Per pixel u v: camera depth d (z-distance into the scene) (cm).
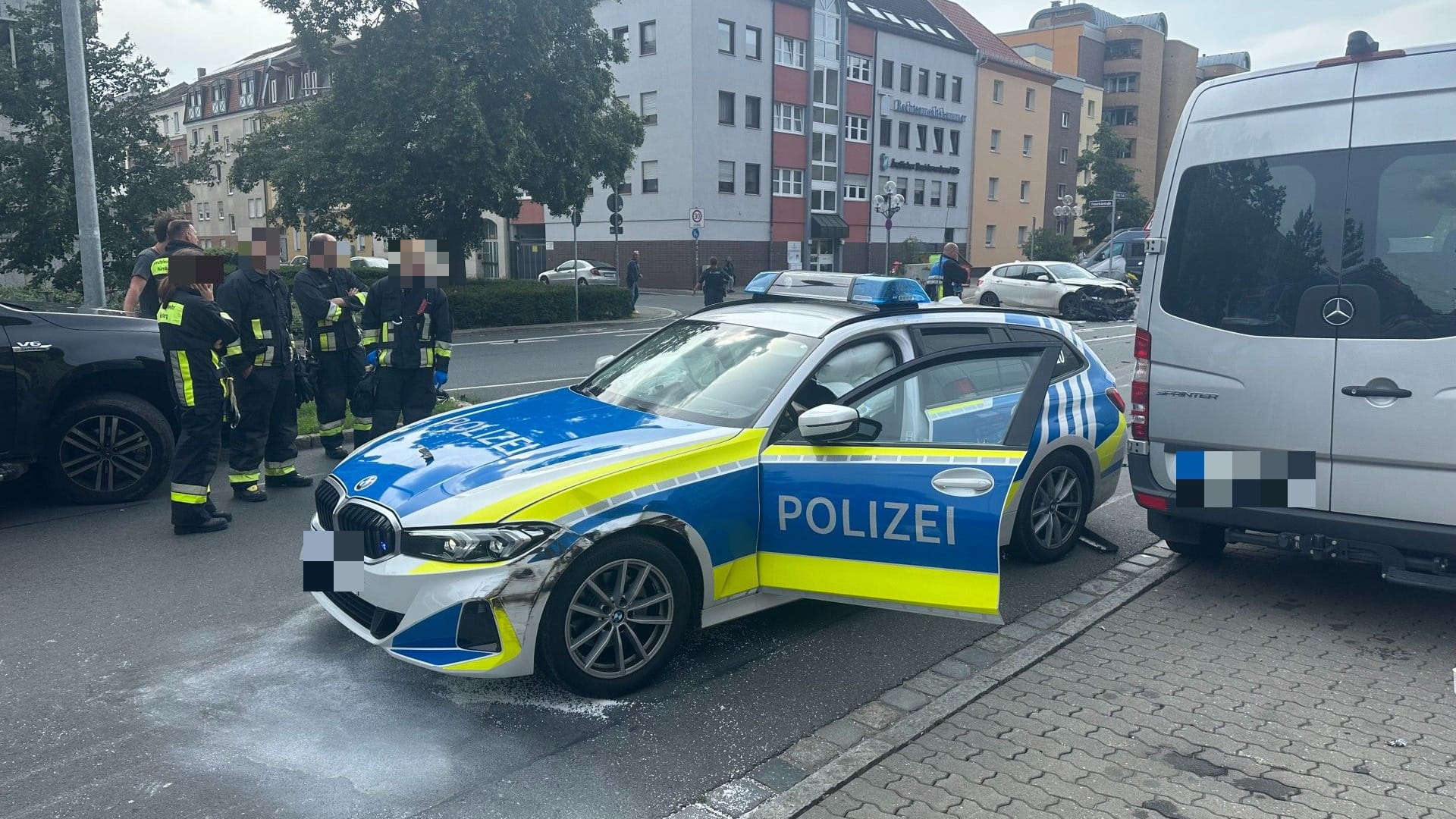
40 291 1752
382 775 341
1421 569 443
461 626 367
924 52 5106
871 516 403
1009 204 5825
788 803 323
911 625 482
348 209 2383
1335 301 456
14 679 411
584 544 377
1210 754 358
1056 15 8619
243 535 614
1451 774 345
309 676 418
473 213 2394
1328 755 358
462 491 388
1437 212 430
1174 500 511
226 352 654
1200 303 499
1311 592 534
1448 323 429
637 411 473
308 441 877
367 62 2219
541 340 2014
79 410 657
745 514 421
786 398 442
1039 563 576
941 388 489
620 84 4228
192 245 713
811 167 4538
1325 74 459
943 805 323
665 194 4175
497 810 321
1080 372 595
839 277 566
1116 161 5978
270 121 2817
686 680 419
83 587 519
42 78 1905
